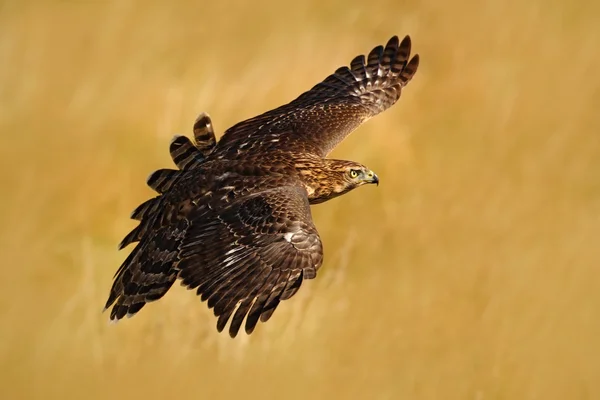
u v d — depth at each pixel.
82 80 19.72
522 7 21.95
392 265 14.90
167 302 13.43
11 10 22.16
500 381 12.48
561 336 13.23
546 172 17.41
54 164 17.39
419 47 21.33
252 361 12.66
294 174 9.97
